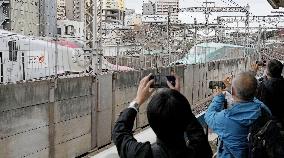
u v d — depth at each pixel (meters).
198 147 2.43
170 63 28.17
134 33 48.12
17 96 12.09
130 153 2.36
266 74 5.61
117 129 2.50
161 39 43.62
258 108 3.82
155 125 2.34
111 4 82.19
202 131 2.50
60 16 79.00
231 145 3.86
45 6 57.38
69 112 14.68
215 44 41.16
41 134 13.25
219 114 3.94
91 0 17.19
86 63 17.00
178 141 2.35
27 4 52.66
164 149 2.35
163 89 2.42
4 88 11.55
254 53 48.09
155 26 51.06
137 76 20.02
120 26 56.91
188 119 2.37
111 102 17.59
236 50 44.41
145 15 59.41
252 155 3.65
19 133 12.23
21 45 21.06
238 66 40.97
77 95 15.14
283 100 5.28
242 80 3.85
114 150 7.18
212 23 55.56
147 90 2.61
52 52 22.53
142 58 25.11
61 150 14.34
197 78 28.19
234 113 3.85
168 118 2.29
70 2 79.25
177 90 2.48
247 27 50.75
